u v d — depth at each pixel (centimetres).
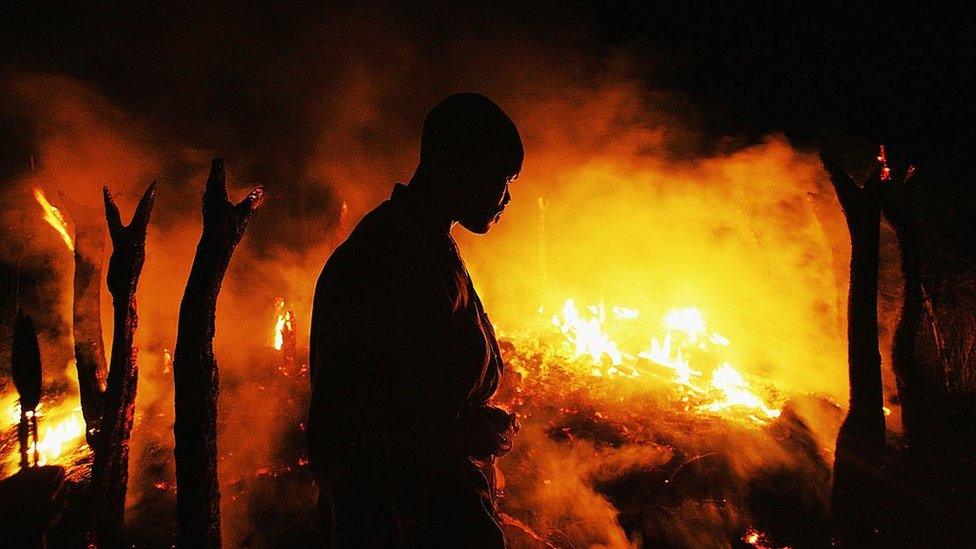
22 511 171
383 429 114
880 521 223
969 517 220
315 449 113
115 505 219
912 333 252
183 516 176
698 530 263
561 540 257
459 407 132
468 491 131
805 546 250
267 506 276
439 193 136
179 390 175
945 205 329
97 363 260
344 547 112
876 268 216
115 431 217
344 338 117
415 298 123
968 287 315
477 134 130
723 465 298
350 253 124
